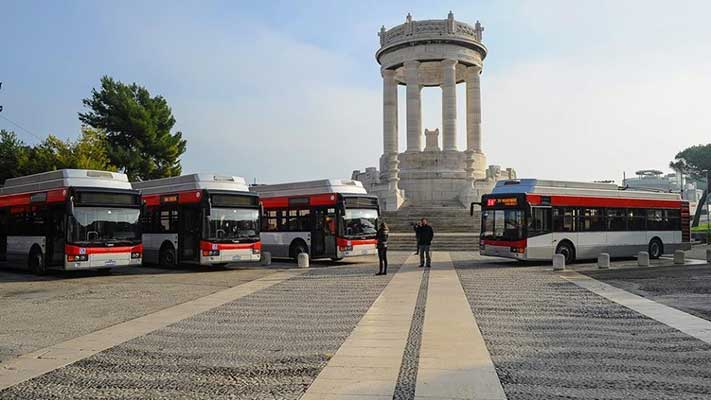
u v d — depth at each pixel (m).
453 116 55.69
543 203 25.31
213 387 7.44
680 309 13.38
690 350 9.35
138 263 22.61
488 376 7.77
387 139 57.69
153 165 59.56
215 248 23.83
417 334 10.64
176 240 25.16
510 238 25.00
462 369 8.13
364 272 22.83
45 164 48.75
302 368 8.33
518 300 14.80
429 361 8.60
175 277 22.11
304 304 14.61
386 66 58.16
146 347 9.85
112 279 21.50
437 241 36.00
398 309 13.54
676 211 31.11
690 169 93.12
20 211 24.33
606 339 10.16
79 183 22.16
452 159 54.91
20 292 17.72
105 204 21.92
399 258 30.00
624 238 28.30
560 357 8.85
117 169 54.97
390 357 8.90
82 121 59.06
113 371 8.30
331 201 27.22
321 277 21.25
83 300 15.74
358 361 8.67
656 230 30.00
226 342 10.20
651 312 12.95
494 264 25.97
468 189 51.22
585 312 12.97
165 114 62.88
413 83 56.09
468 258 29.48
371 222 27.92
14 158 52.09
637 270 22.98
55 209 22.17
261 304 14.72
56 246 22.05
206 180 24.92
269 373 8.09
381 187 52.72
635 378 7.70
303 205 28.38
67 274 23.73
